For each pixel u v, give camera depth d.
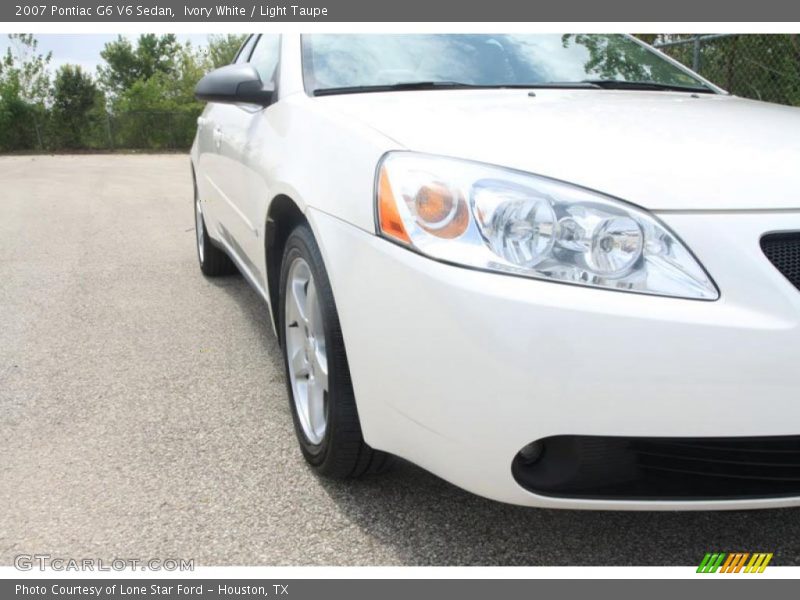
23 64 27.45
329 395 2.06
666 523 2.06
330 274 1.96
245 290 4.66
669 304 1.56
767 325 1.55
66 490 2.25
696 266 1.60
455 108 2.13
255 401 2.91
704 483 1.73
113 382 3.12
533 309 1.56
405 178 1.78
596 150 1.77
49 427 2.69
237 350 3.53
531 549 1.95
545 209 1.63
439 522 2.06
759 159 1.78
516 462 1.67
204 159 4.33
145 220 7.84
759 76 7.81
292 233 2.32
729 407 1.54
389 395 1.80
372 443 1.92
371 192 1.86
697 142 1.86
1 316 4.11
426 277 1.67
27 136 27.45
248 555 1.93
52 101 27.72
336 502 2.16
